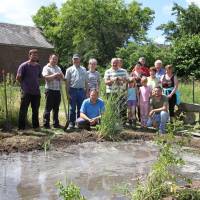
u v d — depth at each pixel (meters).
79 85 12.78
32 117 12.38
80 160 9.30
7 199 6.71
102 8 56.22
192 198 6.24
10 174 8.09
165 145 6.47
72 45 60.31
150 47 37.78
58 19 60.50
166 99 12.87
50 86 12.41
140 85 13.82
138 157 9.64
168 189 6.30
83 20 56.97
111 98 11.96
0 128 12.12
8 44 45.66
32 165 8.79
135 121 13.45
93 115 12.37
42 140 10.69
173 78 13.72
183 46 34.53
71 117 12.73
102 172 8.34
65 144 10.74
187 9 41.94
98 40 55.38
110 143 11.14
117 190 7.12
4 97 12.85
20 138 10.84
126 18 56.84
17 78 12.01
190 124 13.73
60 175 8.09
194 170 8.49
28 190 7.17
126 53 39.56
